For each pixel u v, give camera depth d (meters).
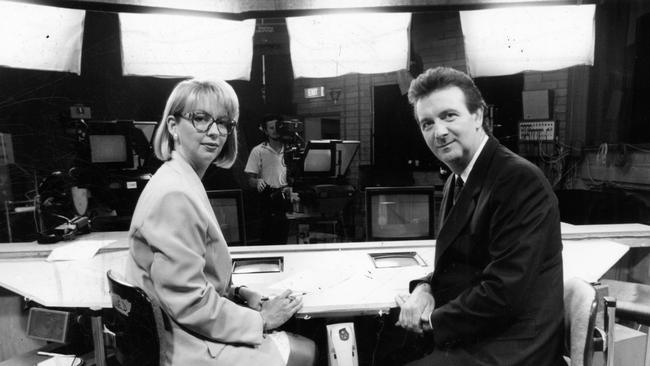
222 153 1.42
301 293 1.57
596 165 3.77
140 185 2.66
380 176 4.74
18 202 3.31
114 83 4.14
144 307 1.09
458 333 1.23
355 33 2.48
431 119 1.29
